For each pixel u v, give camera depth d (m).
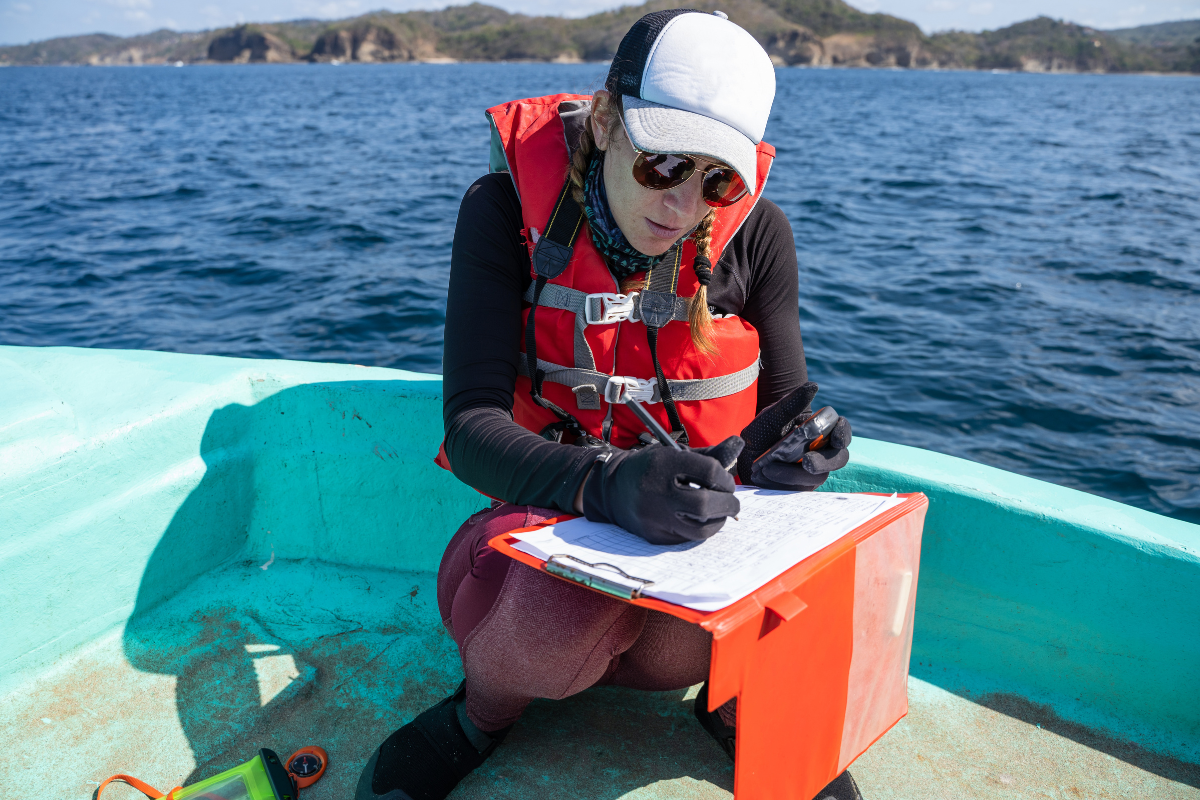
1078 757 1.51
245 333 7.72
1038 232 12.39
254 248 11.12
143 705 1.57
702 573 0.94
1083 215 13.91
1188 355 7.03
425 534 1.95
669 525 1.00
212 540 1.90
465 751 1.35
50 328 7.96
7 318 8.26
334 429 1.91
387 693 1.61
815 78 153.50
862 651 1.17
